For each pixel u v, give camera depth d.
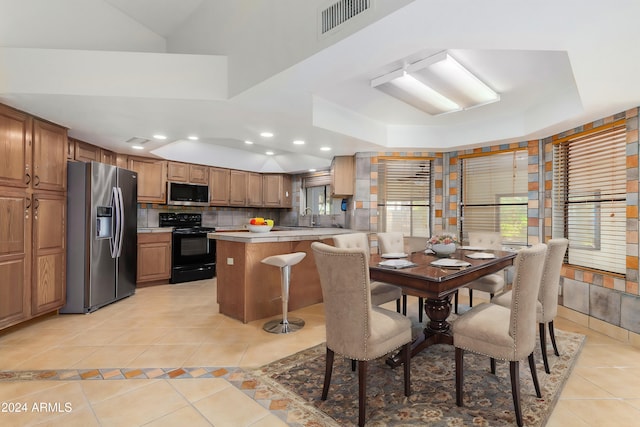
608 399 1.91
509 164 4.20
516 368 1.70
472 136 4.16
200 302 3.98
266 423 1.68
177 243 5.07
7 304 2.75
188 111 2.90
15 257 2.82
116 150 4.53
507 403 1.86
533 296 1.78
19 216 2.86
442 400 1.89
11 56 2.46
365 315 1.69
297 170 6.42
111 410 1.78
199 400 1.88
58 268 3.31
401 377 2.16
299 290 3.74
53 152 3.23
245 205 6.37
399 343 1.87
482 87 2.83
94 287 3.55
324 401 1.87
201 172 5.68
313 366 2.31
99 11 2.97
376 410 1.79
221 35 2.70
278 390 1.99
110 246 3.81
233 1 2.56
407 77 2.64
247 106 2.78
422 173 4.79
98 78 2.52
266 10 2.27
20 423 1.66
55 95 2.51
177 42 3.26
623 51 1.81
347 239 3.06
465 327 1.86
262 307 3.37
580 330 3.06
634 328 2.71
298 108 2.84
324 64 2.06
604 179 3.10
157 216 5.44
